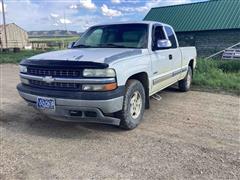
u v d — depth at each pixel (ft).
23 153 12.89
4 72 44.70
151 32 18.44
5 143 14.05
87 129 16.06
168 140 14.39
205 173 11.02
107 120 14.19
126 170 11.29
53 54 15.98
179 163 11.85
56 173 11.08
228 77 33.83
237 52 67.15
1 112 19.56
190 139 14.53
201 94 25.94
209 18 75.46
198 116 18.66
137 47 17.61
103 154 12.77
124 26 19.38
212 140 14.40
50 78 14.08
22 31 200.95
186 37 77.92
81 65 13.47
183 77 25.35
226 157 12.44
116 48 17.40
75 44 20.03
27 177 10.77
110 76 13.50
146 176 10.80
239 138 14.73
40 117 18.37
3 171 11.20
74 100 13.57
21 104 21.80
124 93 14.62
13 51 115.03
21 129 16.12
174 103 22.30
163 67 19.27
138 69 15.64
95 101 13.35
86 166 11.64
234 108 20.79
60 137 14.88
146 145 13.75
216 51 72.64
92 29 20.74
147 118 18.17
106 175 10.91
